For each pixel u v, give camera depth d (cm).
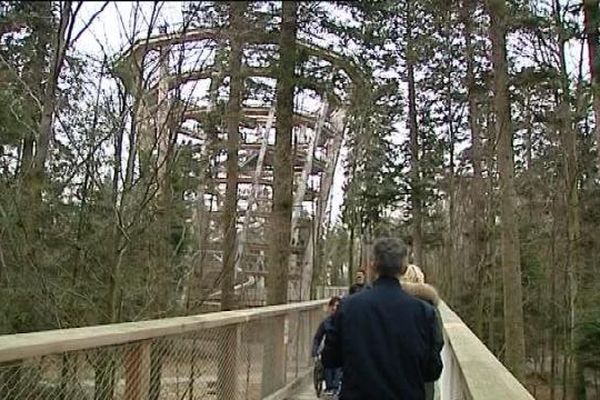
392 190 2716
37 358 306
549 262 2142
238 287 1600
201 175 899
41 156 575
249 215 2012
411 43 2197
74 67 614
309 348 1062
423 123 2709
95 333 337
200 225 904
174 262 745
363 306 327
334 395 779
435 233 3067
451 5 1717
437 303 482
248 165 2123
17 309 578
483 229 2275
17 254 583
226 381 575
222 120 1016
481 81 1966
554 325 2094
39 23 470
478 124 2281
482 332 2294
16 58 620
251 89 1245
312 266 2300
